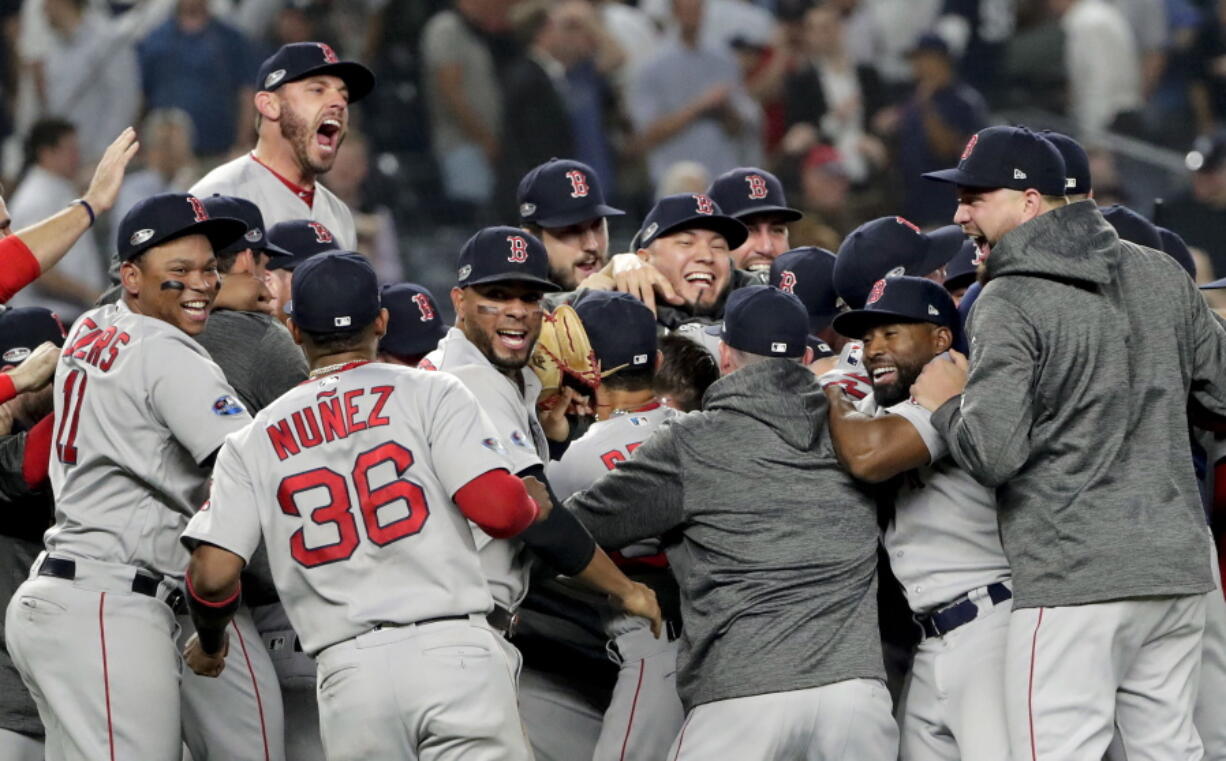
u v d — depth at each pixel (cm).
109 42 4409
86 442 1877
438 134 4366
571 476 2005
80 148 4394
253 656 1955
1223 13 5069
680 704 2002
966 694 1886
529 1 4431
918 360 1933
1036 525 1833
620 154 4500
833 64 4741
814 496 1895
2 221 2153
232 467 1752
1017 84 5019
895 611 2152
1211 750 2059
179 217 1884
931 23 5025
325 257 1811
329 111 2409
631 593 1866
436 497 1744
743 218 2506
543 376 2008
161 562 1884
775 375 1923
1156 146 4950
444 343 1939
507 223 4312
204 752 1938
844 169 4541
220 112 4428
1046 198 1898
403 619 1719
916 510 1930
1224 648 2056
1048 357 1827
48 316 2278
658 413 2047
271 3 4497
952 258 2288
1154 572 1802
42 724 2109
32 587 1883
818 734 1844
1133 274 1897
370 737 1722
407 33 4488
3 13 4428
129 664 1852
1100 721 1806
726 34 4622
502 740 1730
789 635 1855
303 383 1819
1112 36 4981
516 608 1936
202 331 1939
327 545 1731
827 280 2284
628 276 2219
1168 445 1855
